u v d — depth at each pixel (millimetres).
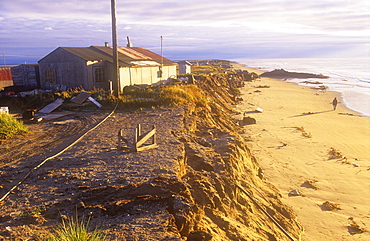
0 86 38438
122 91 32188
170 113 23781
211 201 10312
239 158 16297
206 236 7980
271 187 17688
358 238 13648
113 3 27594
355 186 18828
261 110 41406
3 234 7055
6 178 10953
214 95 43125
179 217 8164
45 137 17469
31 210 8367
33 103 27953
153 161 12312
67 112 25297
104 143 15539
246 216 11734
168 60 45656
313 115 40406
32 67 34875
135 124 20297
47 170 11625
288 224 13570
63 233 6727
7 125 18078
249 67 175125
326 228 14414
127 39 47406
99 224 7660
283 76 106250
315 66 193875
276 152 24828
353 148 26500
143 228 7469
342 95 59750
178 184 9812
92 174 11062
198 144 16203
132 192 9250
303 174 20531
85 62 31469
